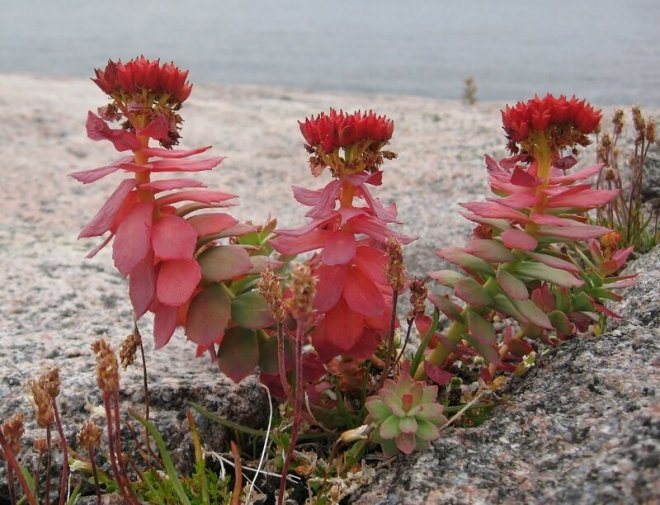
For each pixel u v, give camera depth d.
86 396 0.50
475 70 2.14
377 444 0.47
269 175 1.04
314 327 0.49
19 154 1.13
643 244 0.64
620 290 0.54
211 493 0.45
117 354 0.55
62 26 3.48
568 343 0.48
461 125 1.19
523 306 0.45
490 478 0.41
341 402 0.49
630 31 3.12
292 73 2.18
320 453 0.48
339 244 0.44
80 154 1.16
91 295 0.65
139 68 0.44
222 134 1.25
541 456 0.41
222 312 0.45
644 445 0.38
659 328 0.48
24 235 0.82
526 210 0.47
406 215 0.81
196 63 2.37
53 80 1.76
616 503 0.37
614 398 0.43
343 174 0.44
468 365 0.54
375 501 0.42
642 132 0.65
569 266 0.44
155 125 0.43
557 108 0.44
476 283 0.46
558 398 0.44
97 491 0.41
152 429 0.43
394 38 3.11
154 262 0.45
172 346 0.58
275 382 0.49
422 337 0.51
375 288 0.46
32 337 0.57
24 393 0.50
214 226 0.46
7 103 1.40
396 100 1.56
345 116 0.43
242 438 0.50
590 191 0.45
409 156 1.02
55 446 0.47
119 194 0.45
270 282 0.41
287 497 0.46
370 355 0.48
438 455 0.43
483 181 0.89
